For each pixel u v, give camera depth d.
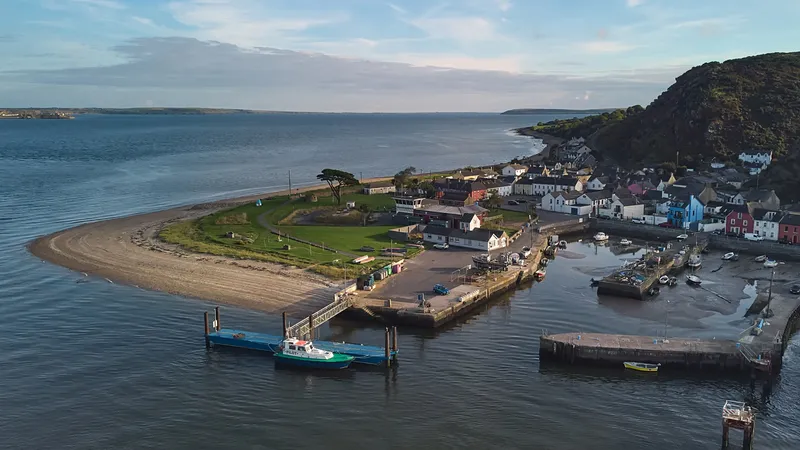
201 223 148.75
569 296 100.81
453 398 65.00
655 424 60.12
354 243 129.25
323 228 145.62
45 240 132.75
